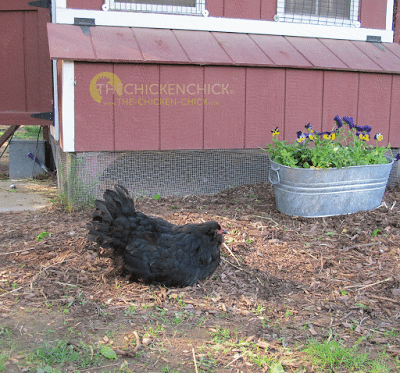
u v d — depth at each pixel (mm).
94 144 5160
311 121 5895
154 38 5469
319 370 2559
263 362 2594
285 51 5793
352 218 4914
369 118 6137
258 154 6074
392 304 3357
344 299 3434
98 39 5215
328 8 6406
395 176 6480
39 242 4340
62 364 2516
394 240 4418
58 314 3090
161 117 5340
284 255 4152
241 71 5523
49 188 6887
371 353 2744
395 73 6090
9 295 3318
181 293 3461
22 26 6285
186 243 3490
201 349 2723
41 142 8008
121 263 3570
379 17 6609
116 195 3623
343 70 5859
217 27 5898
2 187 6898
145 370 2506
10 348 2648
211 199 5660
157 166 5688
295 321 3115
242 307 3295
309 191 4785
